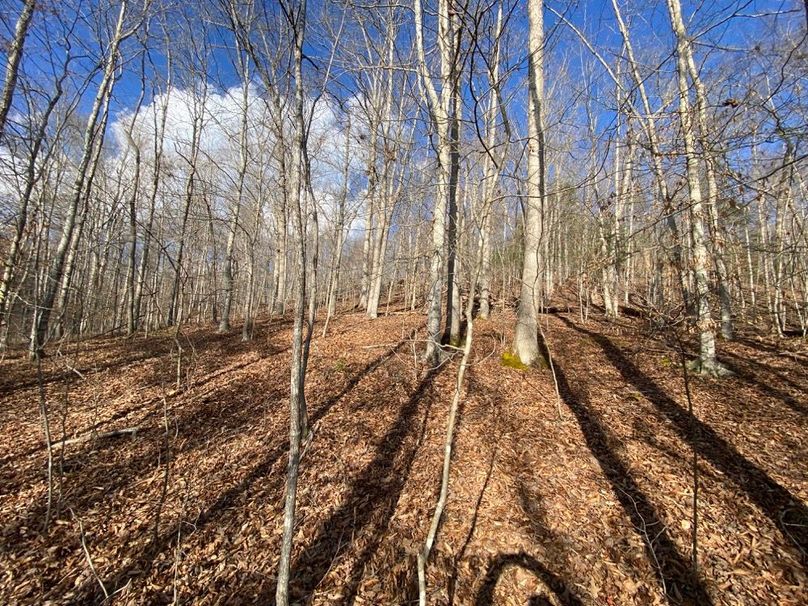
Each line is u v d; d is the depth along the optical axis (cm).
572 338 1159
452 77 278
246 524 411
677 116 331
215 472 500
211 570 357
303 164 270
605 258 500
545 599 321
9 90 670
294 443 247
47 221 717
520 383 748
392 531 397
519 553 362
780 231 987
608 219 547
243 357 1020
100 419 634
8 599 323
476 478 470
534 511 412
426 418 627
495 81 266
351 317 1677
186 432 599
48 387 764
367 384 782
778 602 301
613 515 400
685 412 610
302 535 395
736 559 339
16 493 449
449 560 361
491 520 403
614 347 1034
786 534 357
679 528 376
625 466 478
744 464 462
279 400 722
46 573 348
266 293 2984
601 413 624
